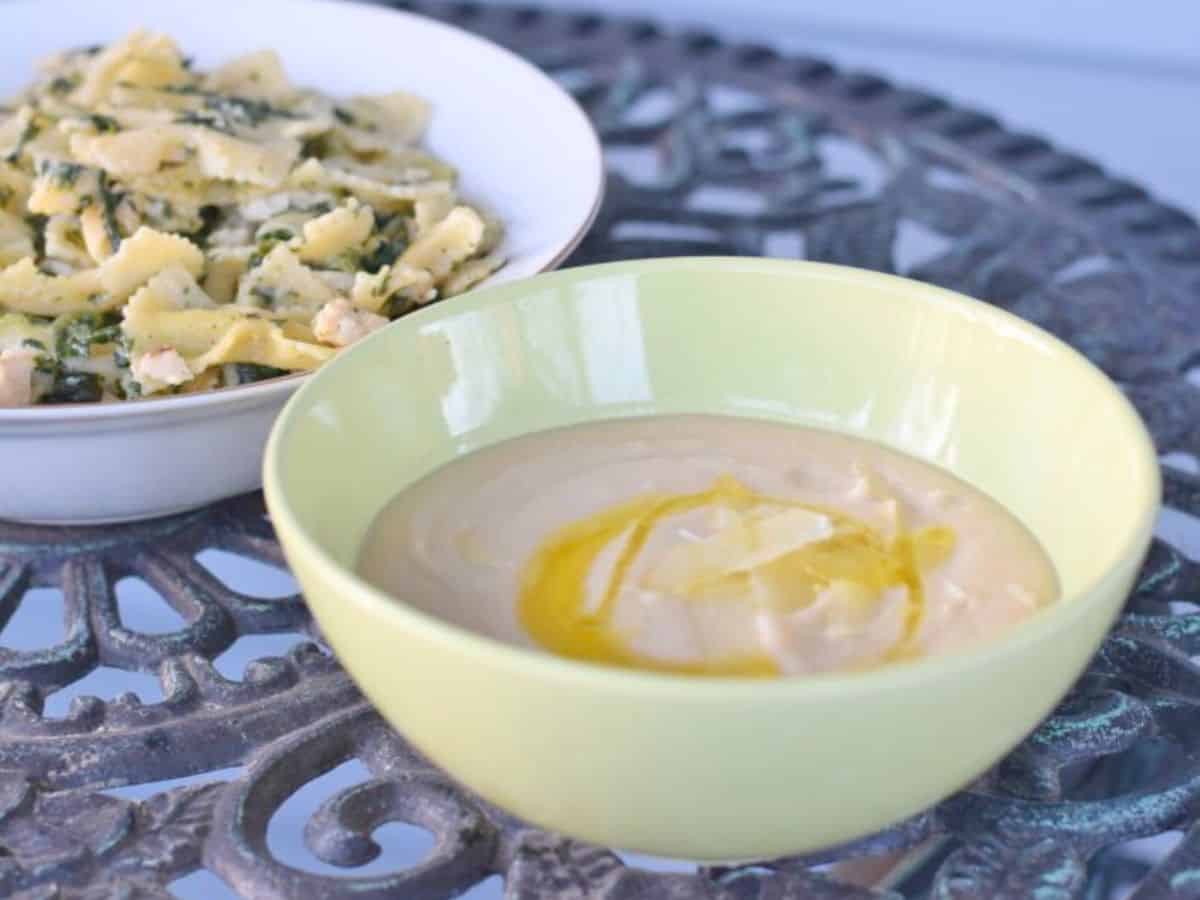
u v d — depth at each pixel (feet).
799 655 1.24
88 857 1.30
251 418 1.58
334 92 2.19
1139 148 3.71
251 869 1.29
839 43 4.11
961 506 1.39
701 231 2.20
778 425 1.50
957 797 1.36
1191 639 1.54
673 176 2.34
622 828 1.19
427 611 1.29
